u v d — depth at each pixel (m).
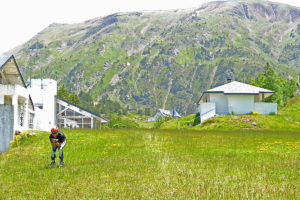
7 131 29.39
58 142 19.12
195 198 10.94
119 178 14.61
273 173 15.73
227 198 10.93
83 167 18.02
